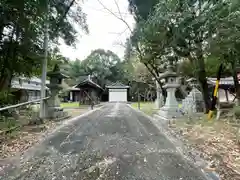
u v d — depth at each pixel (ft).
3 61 18.39
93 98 59.16
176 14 15.52
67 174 7.17
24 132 14.33
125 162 8.39
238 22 12.01
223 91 42.27
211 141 11.84
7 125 15.02
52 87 22.02
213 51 15.02
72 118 24.22
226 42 13.62
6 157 9.00
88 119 23.32
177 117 22.38
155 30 18.02
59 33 21.06
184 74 30.81
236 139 12.00
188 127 16.78
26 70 21.45
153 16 16.79
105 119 23.41
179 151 10.02
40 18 16.85
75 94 92.32
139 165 8.05
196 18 15.28
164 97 37.40
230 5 11.90
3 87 20.53
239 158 8.74
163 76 24.06
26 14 15.42
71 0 19.66
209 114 21.29
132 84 90.58
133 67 52.26
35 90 55.88
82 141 12.00
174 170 7.57
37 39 18.71
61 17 19.84
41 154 9.45
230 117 20.39
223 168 7.70
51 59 26.58
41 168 7.73
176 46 20.27
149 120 22.50
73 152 9.76
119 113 31.94
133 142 11.80
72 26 21.67
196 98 30.35
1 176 7.03
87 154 9.44
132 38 25.27
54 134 14.02
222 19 12.94
